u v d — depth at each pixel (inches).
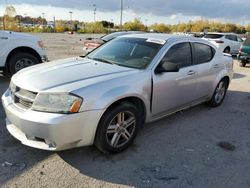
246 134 181.5
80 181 121.3
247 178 130.7
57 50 661.3
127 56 171.9
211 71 212.5
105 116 133.3
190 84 189.5
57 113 121.5
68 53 599.5
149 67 159.0
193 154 149.9
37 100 124.9
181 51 183.3
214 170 135.6
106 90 132.9
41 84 130.5
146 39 183.6
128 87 142.3
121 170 131.0
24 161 133.6
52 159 136.8
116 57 174.1
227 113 221.3
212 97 226.5
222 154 152.2
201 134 176.7
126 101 145.1
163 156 145.9
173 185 122.0
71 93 123.8
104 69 152.9
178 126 187.2
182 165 138.3
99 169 130.8
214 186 123.1
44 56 308.5
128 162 138.2
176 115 207.8
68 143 125.6
